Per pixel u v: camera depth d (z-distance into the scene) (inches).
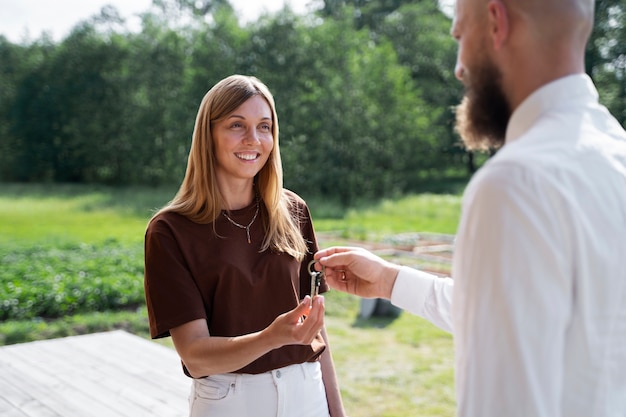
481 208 42.8
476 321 42.4
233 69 897.5
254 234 78.5
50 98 1151.6
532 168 42.0
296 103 865.5
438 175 1165.7
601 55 498.3
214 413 73.2
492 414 41.4
